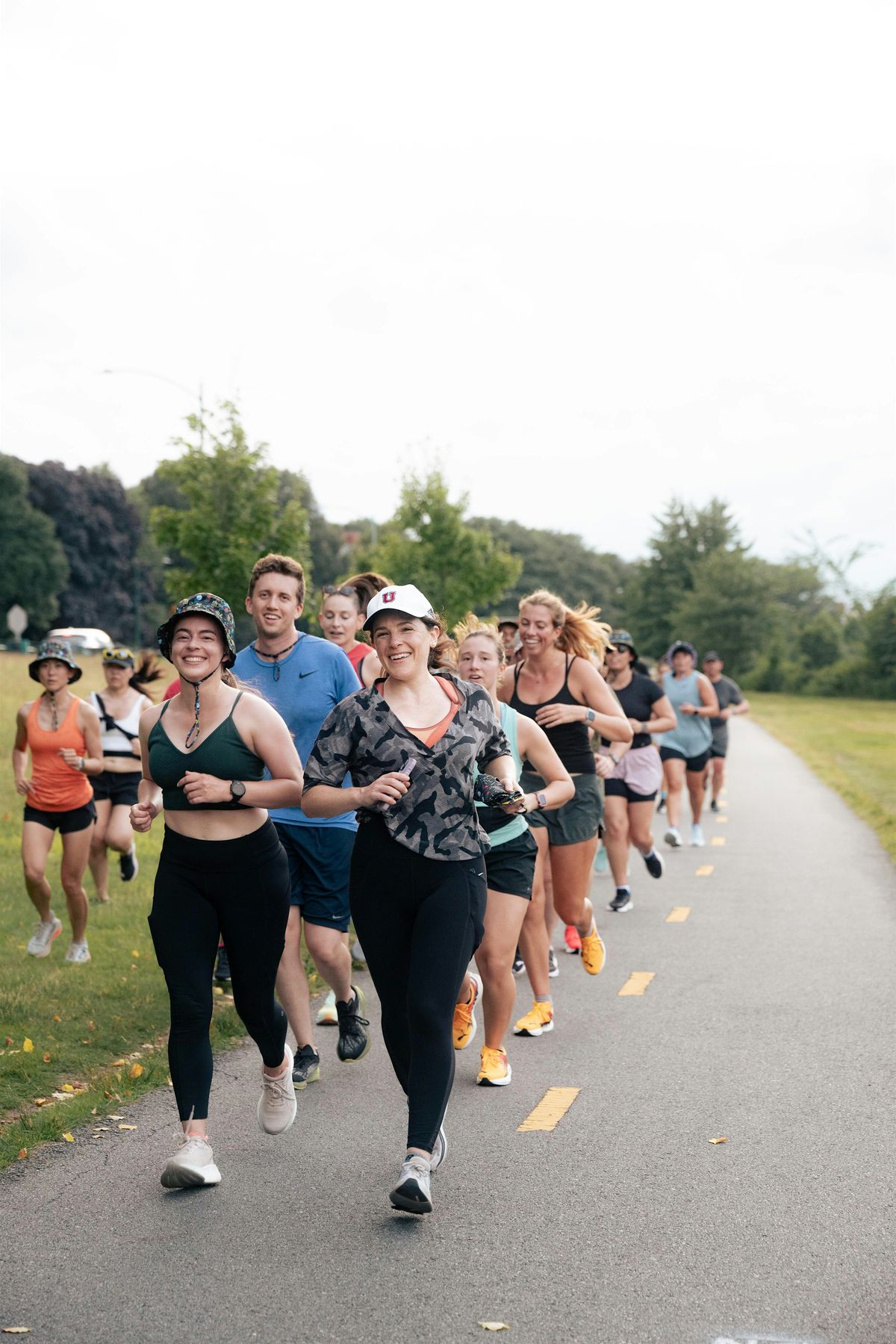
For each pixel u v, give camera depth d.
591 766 7.14
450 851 4.46
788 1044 6.36
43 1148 4.96
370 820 4.51
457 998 4.39
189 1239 4.07
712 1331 3.43
